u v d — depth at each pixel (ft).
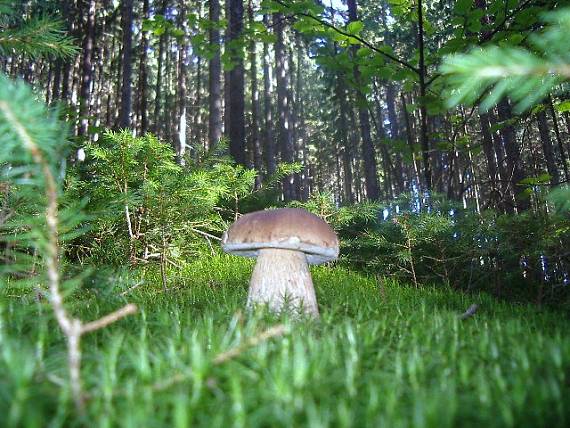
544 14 0.41
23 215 0.93
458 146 3.47
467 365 0.66
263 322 0.98
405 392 0.59
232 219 3.21
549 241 1.73
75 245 1.96
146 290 1.76
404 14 3.19
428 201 2.40
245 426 0.47
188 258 2.62
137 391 0.52
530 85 0.44
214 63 7.17
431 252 2.38
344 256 2.79
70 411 0.48
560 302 1.84
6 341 0.57
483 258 2.24
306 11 3.14
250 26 3.47
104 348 0.72
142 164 1.89
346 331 0.89
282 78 12.28
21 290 1.40
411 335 0.93
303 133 18.37
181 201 1.90
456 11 2.56
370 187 6.72
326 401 0.53
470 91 0.47
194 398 0.51
